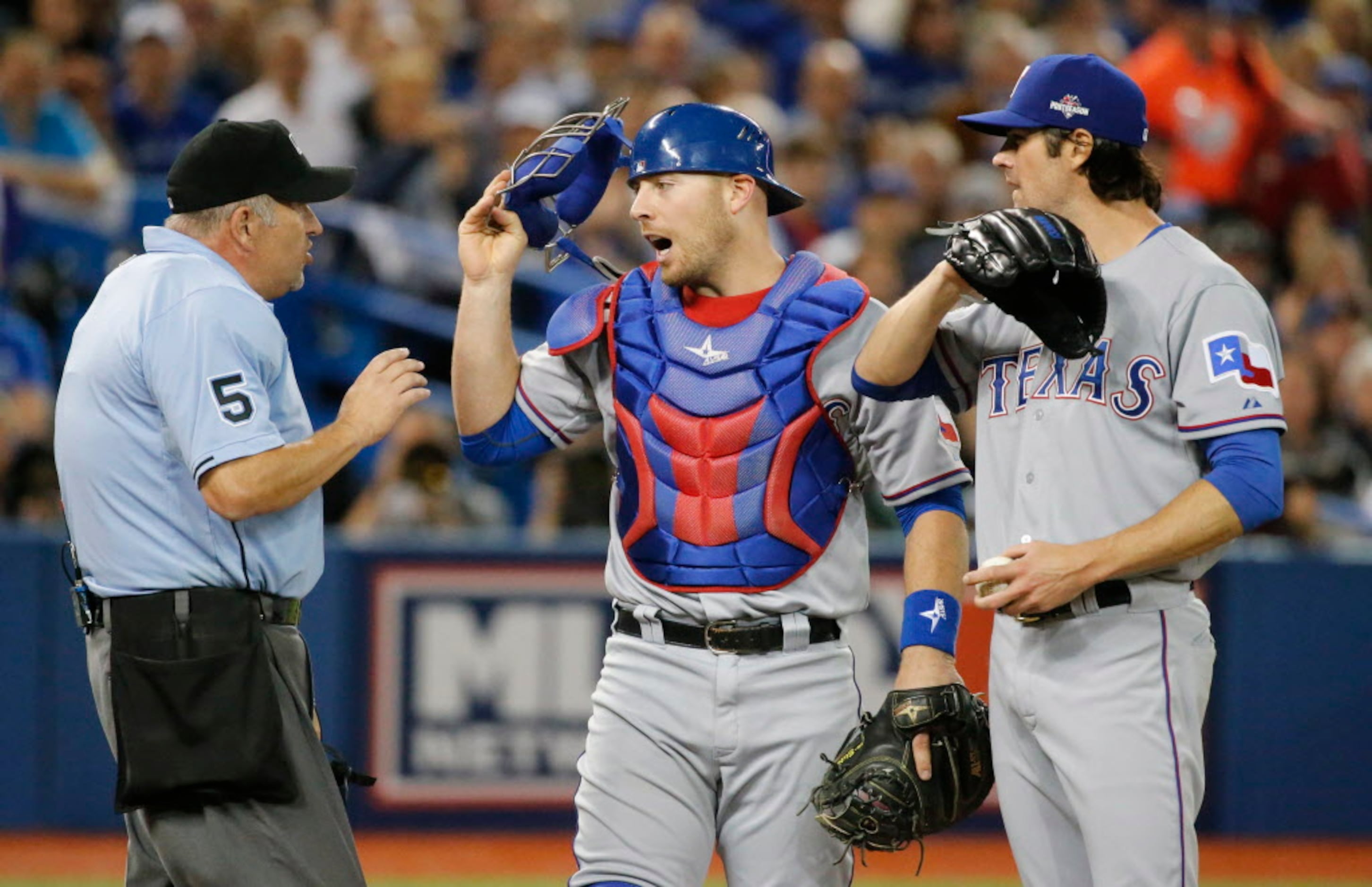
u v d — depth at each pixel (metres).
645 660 14.66
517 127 35.69
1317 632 28.38
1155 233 13.52
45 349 32.19
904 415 14.31
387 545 27.31
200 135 14.51
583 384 15.23
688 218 14.29
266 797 13.91
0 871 25.11
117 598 14.09
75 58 39.75
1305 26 49.84
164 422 13.99
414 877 25.20
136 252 34.50
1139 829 13.02
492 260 15.08
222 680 13.84
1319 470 32.50
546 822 27.48
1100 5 47.28
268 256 14.64
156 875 14.91
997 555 13.77
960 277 12.95
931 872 26.28
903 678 14.27
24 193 34.72
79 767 27.11
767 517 14.30
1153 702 13.16
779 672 14.41
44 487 28.81
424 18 41.97
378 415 14.09
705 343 14.42
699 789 14.64
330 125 37.12
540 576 27.52
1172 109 39.69
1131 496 13.23
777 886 14.55
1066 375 13.45
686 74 41.56
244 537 14.12
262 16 41.38
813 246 36.84
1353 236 40.84
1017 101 13.70
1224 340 12.96
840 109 41.78
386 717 27.23
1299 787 28.33
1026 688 13.55
